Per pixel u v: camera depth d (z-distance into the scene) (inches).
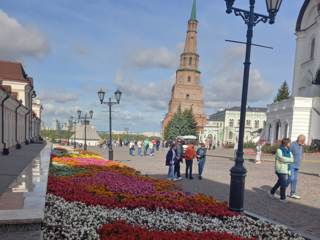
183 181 585.3
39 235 149.7
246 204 387.2
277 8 306.8
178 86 4552.2
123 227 193.8
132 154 1395.2
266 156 1278.3
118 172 501.0
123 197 307.3
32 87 1739.7
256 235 226.5
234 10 294.5
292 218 327.6
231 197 292.2
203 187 516.4
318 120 1524.4
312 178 674.8
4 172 386.9
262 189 502.3
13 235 147.3
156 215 247.0
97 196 292.2
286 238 228.1
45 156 536.1
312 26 1895.9
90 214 218.8
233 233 223.0
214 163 1005.2
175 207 274.5
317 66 1793.8
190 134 3563.0
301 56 1998.0
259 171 781.9
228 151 1908.2
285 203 402.3
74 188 303.3
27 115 1542.8
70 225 185.9
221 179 619.5
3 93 849.5
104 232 186.5
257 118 4210.1
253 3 297.9
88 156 844.0
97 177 425.1
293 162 431.8
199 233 202.5
